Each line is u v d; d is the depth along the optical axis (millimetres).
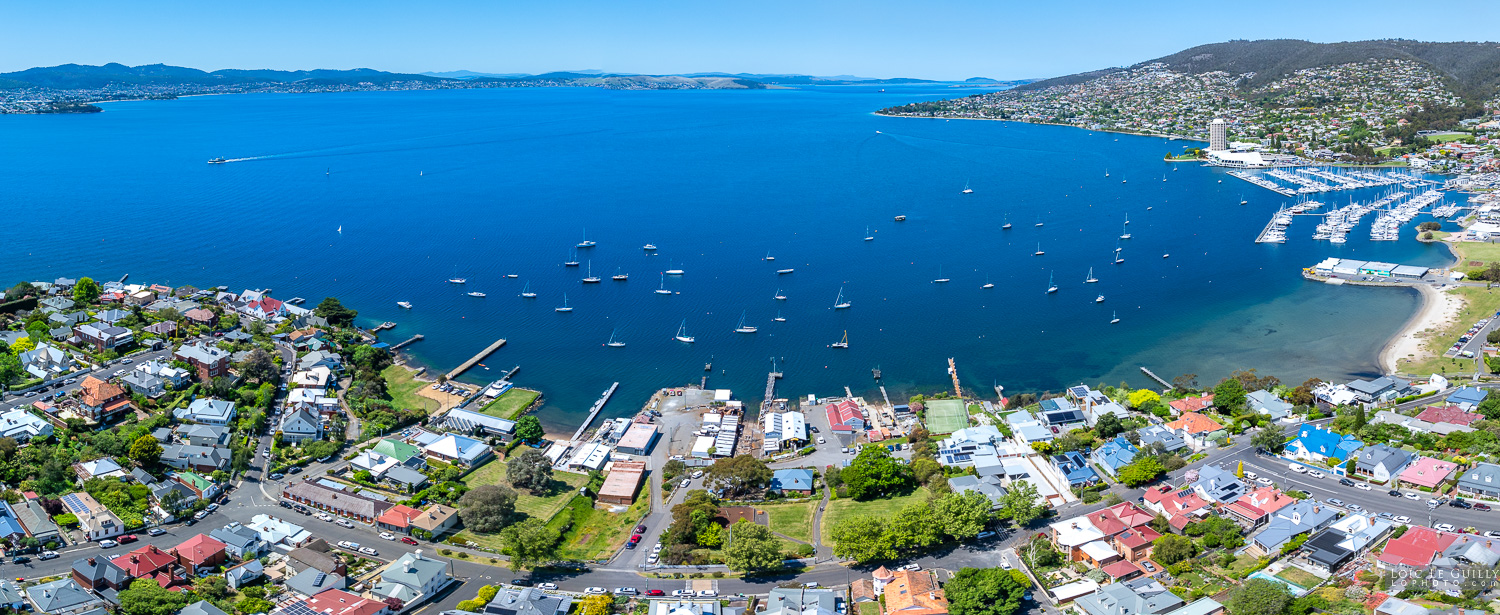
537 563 193500
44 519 199125
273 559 193125
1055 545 196250
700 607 174125
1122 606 167500
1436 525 193625
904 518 196750
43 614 166625
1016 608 171500
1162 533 197250
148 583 175375
